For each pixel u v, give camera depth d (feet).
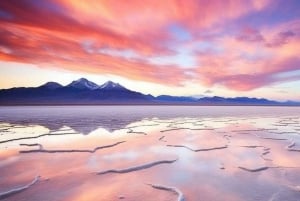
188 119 63.93
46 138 29.81
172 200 11.56
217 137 31.89
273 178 14.97
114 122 51.70
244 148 24.59
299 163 18.66
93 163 18.33
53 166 17.48
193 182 14.25
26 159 19.51
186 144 26.53
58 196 12.05
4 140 27.55
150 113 94.02
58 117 64.85
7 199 11.70
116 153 21.86
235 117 73.67
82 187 13.32
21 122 49.60
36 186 13.43
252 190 12.96
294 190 12.92
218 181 14.43
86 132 35.47
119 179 14.75
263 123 53.06
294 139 30.68
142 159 19.62
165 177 15.20
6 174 15.64
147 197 11.92
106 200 11.55
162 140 29.22
